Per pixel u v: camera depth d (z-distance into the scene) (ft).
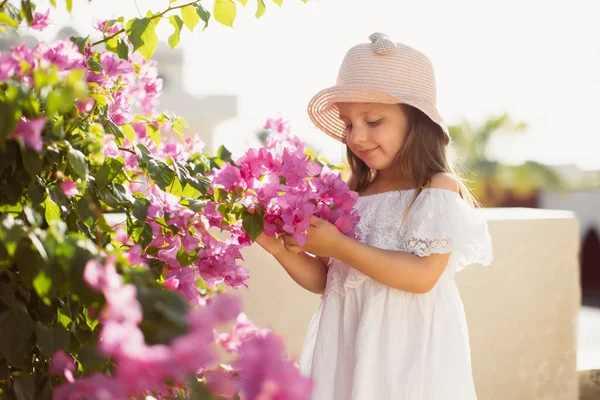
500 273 7.74
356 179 5.70
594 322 23.52
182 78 34.60
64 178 3.35
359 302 5.02
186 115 30.91
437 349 4.78
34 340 3.02
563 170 49.37
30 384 2.95
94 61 4.12
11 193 3.05
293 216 3.95
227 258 4.18
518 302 7.82
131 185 4.61
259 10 4.34
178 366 1.80
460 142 48.49
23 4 3.40
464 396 4.76
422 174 5.03
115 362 2.82
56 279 2.47
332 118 6.04
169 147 5.33
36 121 2.60
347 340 5.04
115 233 3.84
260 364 1.90
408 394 4.67
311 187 4.31
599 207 40.47
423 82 5.17
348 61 5.27
